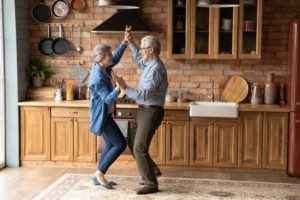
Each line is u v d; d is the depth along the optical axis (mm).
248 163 6195
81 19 6828
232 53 6293
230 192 5266
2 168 6344
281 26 6535
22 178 5832
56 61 6887
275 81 6625
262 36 6566
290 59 6020
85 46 6863
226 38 6336
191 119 6219
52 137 6402
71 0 6809
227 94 6664
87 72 6875
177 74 6754
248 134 6160
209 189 5379
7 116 6414
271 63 6598
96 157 6371
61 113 6363
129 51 6781
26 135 6430
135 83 6820
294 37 5930
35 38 6871
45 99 6742
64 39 6867
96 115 5145
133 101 6430
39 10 6836
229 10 6297
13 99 6387
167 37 6418
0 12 6270
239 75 6652
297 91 5949
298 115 5973
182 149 6273
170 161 6293
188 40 6352
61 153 6422
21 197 5051
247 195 5156
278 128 6105
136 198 4992
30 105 6363
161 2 6672
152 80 4984
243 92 6617
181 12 6398
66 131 6391
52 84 6922
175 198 5008
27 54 6773
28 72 6742
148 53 5082
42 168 6352
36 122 6406
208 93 6727
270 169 6180
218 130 6199
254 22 6250
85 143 6379
